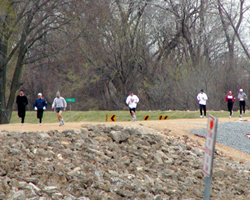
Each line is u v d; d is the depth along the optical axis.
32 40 122.06
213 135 23.22
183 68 184.00
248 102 179.88
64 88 188.12
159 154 53.62
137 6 181.75
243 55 194.88
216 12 189.88
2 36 116.38
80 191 35.44
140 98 195.50
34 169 37.75
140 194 37.12
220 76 180.88
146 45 192.38
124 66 187.50
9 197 30.50
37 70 189.12
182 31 185.12
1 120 127.94
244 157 66.56
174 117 135.25
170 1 184.00
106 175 41.19
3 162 38.09
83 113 145.12
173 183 44.16
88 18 127.25
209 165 23.59
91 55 173.75
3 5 107.50
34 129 58.94
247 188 48.91
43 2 114.88
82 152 47.59
